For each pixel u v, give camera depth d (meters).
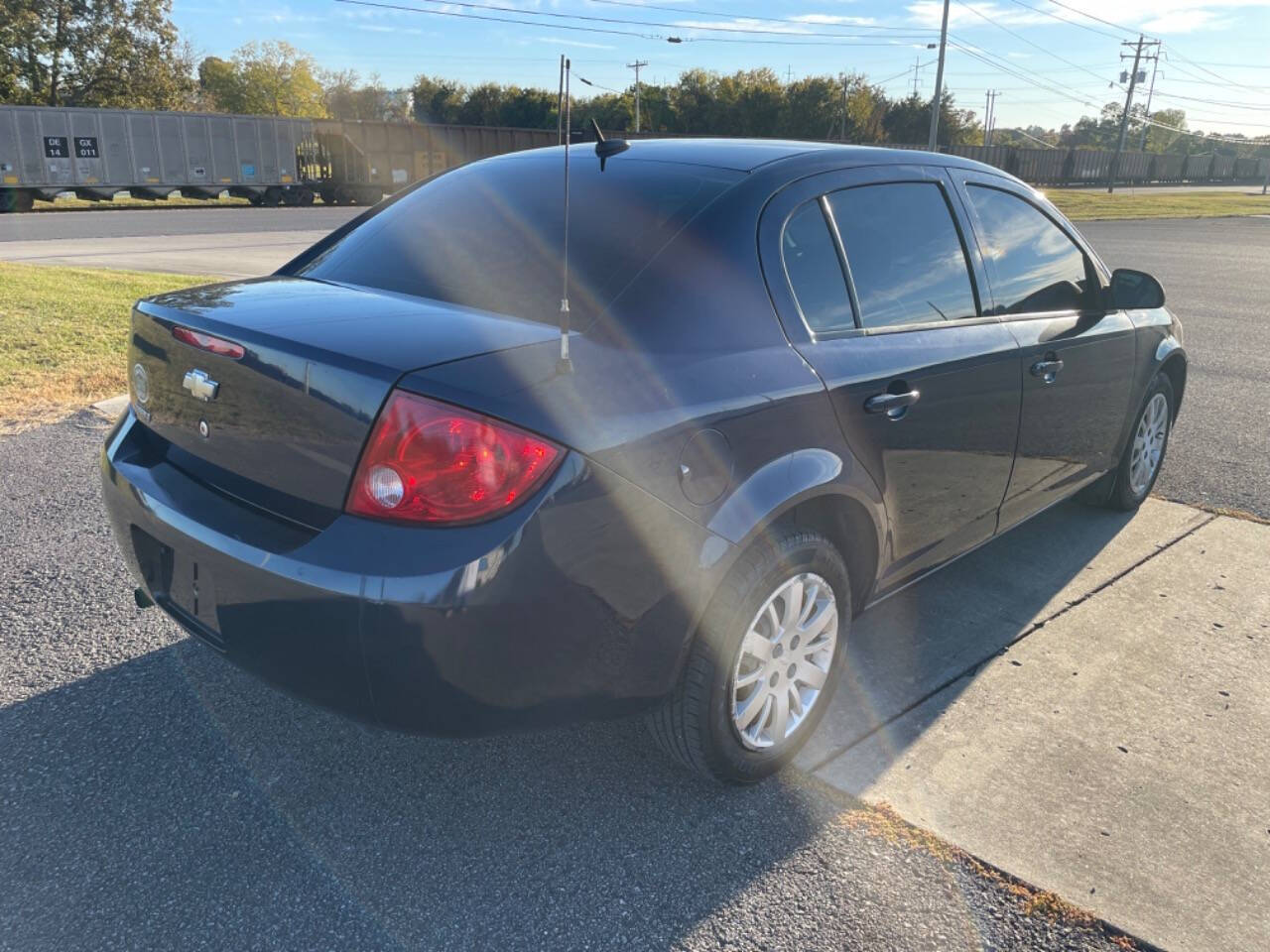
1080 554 4.13
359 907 2.10
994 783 2.58
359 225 3.11
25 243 17.03
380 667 1.91
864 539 2.75
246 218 25.89
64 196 29.81
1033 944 2.05
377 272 2.71
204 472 2.33
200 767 2.55
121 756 2.58
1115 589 3.80
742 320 2.37
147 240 18.16
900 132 81.81
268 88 80.88
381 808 2.42
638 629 2.11
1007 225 3.42
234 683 2.94
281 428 2.08
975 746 2.75
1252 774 2.64
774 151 2.83
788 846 2.32
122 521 2.47
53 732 2.67
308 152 34.25
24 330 7.59
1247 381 7.79
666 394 2.12
